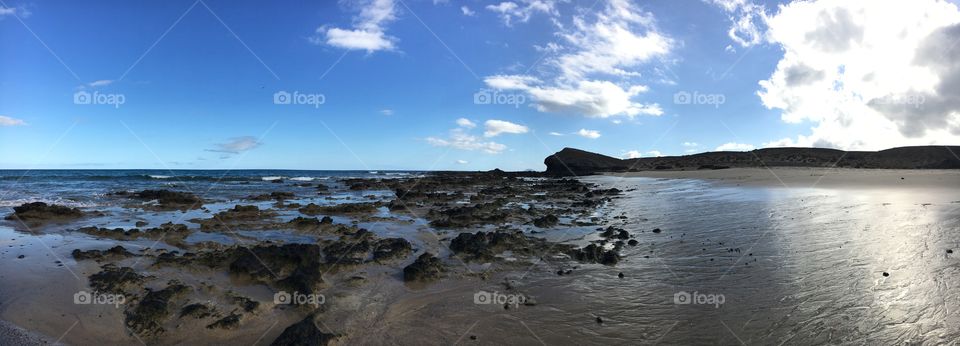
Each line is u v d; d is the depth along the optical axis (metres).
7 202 21.80
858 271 8.11
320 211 19.30
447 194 28.59
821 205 16.02
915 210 13.37
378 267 9.81
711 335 6.13
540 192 31.58
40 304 7.14
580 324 6.69
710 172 46.72
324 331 6.49
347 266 9.66
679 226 14.02
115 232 13.29
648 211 18.20
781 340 5.85
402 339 6.25
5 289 7.79
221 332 6.46
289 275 8.70
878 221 12.12
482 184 43.78
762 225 13.02
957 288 7.03
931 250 9.02
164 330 6.45
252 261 9.09
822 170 40.28
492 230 14.68
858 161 50.94
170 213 18.67
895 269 8.05
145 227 14.86
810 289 7.45
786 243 10.59
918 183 23.14
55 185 35.22
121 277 8.27
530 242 12.45
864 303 6.73
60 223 15.64
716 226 13.50
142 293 7.77
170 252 10.84
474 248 11.23
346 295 7.98
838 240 10.41
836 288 7.39
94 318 6.75
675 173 50.91
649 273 9.11
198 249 11.43
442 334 6.41
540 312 7.20
